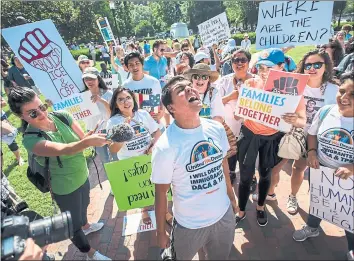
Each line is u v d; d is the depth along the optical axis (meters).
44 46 2.90
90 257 2.55
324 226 2.99
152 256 2.75
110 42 6.73
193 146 1.76
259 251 2.55
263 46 3.12
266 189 2.92
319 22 2.85
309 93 2.84
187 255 2.03
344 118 2.08
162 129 3.77
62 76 3.05
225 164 2.19
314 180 2.39
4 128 2.72
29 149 2.07
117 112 2.86
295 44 3.00
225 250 2.08
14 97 1.98
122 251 2.87
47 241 1.60
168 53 7.05
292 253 2.64
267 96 2.48
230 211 2.03
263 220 3.05
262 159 2.79
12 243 1.41
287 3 2.89
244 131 2.78
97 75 3.62
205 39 5.89
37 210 3.68
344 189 2.21
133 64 3.59
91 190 4.01
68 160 2.32
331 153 2.20
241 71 3.05
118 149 2.72
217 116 2.79
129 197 2.61
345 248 2.68
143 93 3.68
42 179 2.32
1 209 1.81
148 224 3.17
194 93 1.71
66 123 2.40
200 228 1.88
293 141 2.58
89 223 3.20
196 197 1.82
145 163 2.54
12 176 4.59
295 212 3.25
